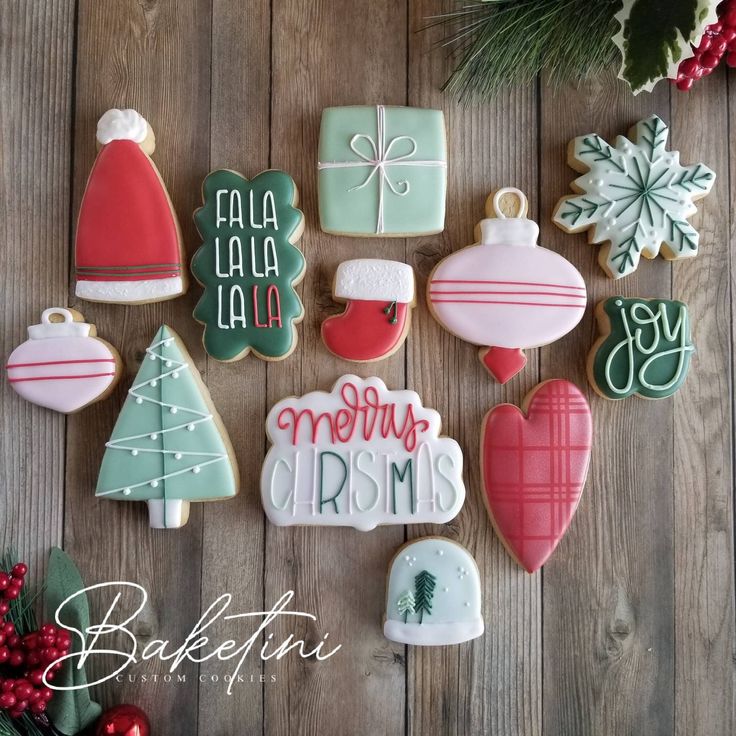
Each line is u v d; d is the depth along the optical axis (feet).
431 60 1.46
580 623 1.46
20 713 1.28
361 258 1.45
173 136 1.44
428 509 1.40
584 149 1.44
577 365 1.47
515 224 1.41
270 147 1.45
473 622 1.40
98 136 1.38
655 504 1.48
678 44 1.18
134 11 1.44
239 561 1.43
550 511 1.42
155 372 1.38
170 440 1.37
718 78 1.50
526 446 1.42
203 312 1.38
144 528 1.43
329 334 1.39
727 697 1.47
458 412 1.46
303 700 1.43
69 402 1.38
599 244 1.47
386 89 1.46
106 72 1.44
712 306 1.49
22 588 1.39
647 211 1.43
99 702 1.41
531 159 1.47
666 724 1.46
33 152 1.43
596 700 1.46
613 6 1.31
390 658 1.44
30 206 1.43
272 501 1.39
